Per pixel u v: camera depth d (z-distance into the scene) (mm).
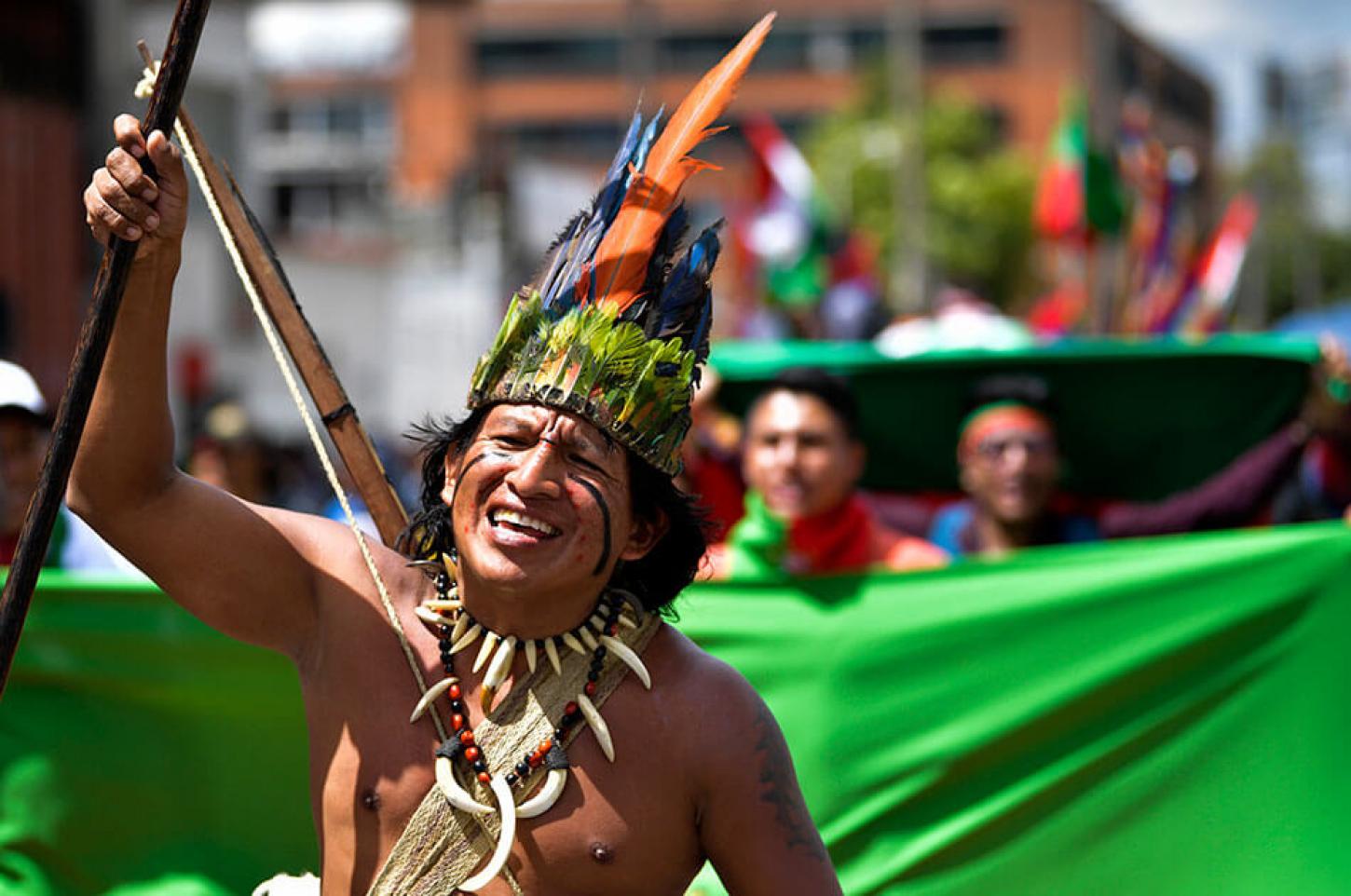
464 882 4965
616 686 5113
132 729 8773
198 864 8656
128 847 8742
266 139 118375
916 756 8625
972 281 20516
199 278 52781
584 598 5094
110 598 8766
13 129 30438
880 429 13141
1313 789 8500
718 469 12594
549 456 4957
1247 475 11242
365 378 63094
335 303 61750
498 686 5102
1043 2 137000
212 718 8695
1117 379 12383
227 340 54438
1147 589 8695
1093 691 8633
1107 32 142500
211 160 5887
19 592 4902
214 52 53594
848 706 8688
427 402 50031
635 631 5199
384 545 5668
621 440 5070
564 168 58406
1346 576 8609
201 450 16234
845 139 104812
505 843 4859
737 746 5090
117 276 4887
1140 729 8617
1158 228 22344
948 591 8766
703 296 5367
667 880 5090
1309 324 28656
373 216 89750
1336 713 8555
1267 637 8648
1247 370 12203
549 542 4965
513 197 51562
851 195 102875
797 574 9906
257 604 5309
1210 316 22625
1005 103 138125
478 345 49500
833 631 8742
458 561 5223
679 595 5672
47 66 31172
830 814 8609
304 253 59844
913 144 81188
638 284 5285
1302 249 157000
